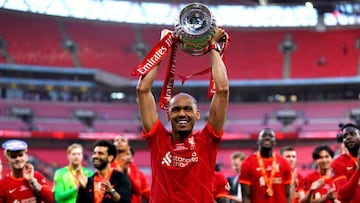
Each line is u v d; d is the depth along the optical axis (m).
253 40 51.03
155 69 4.84
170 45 4.79
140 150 45.00
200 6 4.74
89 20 42.34
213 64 4.77
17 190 8.15
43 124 45.97
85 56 48.47
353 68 48.38
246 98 50.44
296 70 49.00
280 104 49.62
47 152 43.00
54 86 47.09
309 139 44.12
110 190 7.92
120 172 8.42
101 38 49.72
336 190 8.21
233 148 45.31
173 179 4.62
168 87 4.93
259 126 47.97
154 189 4.71
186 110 4.71
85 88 48.41
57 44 48.19
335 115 47.75
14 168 8.16
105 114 48.28
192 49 4.79
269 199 9.78
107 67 48.38
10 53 46.34
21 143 8.09
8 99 46.53
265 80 48.09
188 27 4.71
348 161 8.21
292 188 10.59
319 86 48.44
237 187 12.58
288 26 45.94
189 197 4.57
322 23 40.34
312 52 50.09
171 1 41.47
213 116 4.72
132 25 43.91
